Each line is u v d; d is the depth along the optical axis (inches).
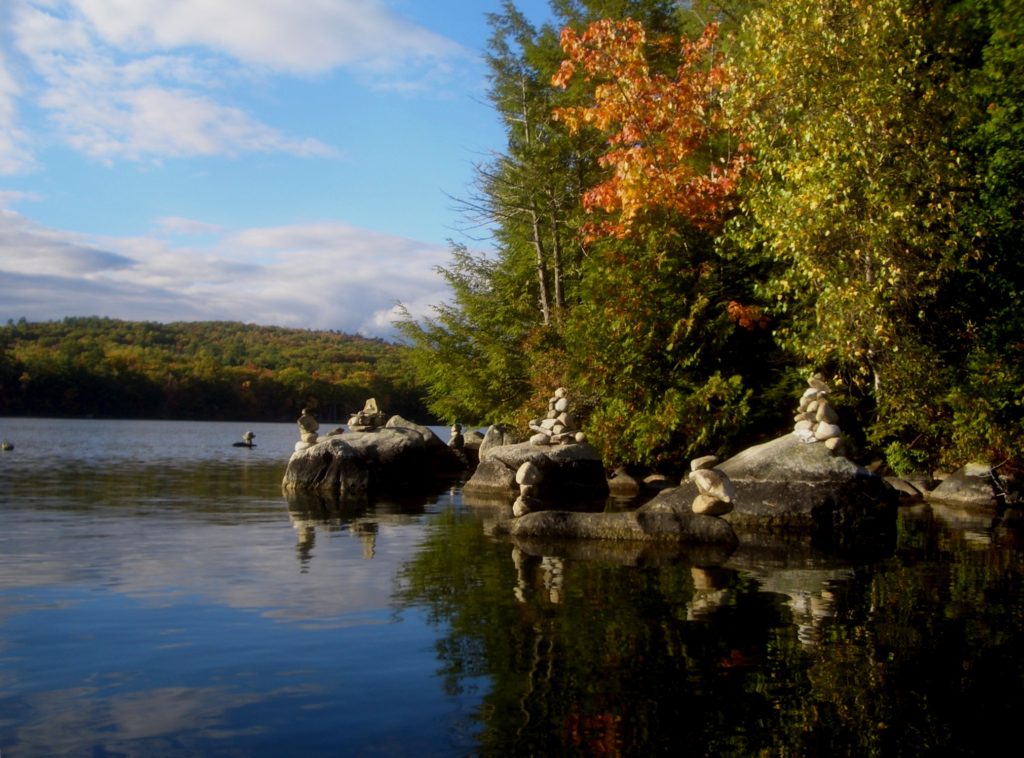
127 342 4554.6
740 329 736.3
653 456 752.3
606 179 981.8
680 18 1009.5
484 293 1127.0
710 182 703.1
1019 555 357.1
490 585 283.1
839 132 555.8
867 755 144.6
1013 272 607.8
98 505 546.9
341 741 149.1
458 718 159.9
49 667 190.5
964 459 602.5
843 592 274.8
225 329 5012.3
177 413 3459.6
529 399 984.3
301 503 574.2
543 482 662.5
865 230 552.4
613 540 394.9
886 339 570.6
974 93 585.3
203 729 154.3
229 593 268.7
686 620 234.8
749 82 618.2
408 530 431.5
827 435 472.1
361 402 3380.9
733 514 454.9
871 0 558.6
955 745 149.7
